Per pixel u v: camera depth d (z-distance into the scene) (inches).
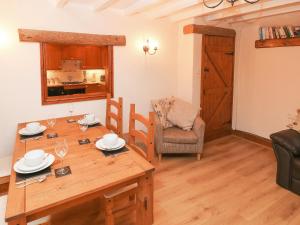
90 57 211.6
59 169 62.7
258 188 110.5
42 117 123.8
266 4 120.8
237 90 184.9
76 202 54.6
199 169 130.0
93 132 94.2
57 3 112.7
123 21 140.6
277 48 152.3
